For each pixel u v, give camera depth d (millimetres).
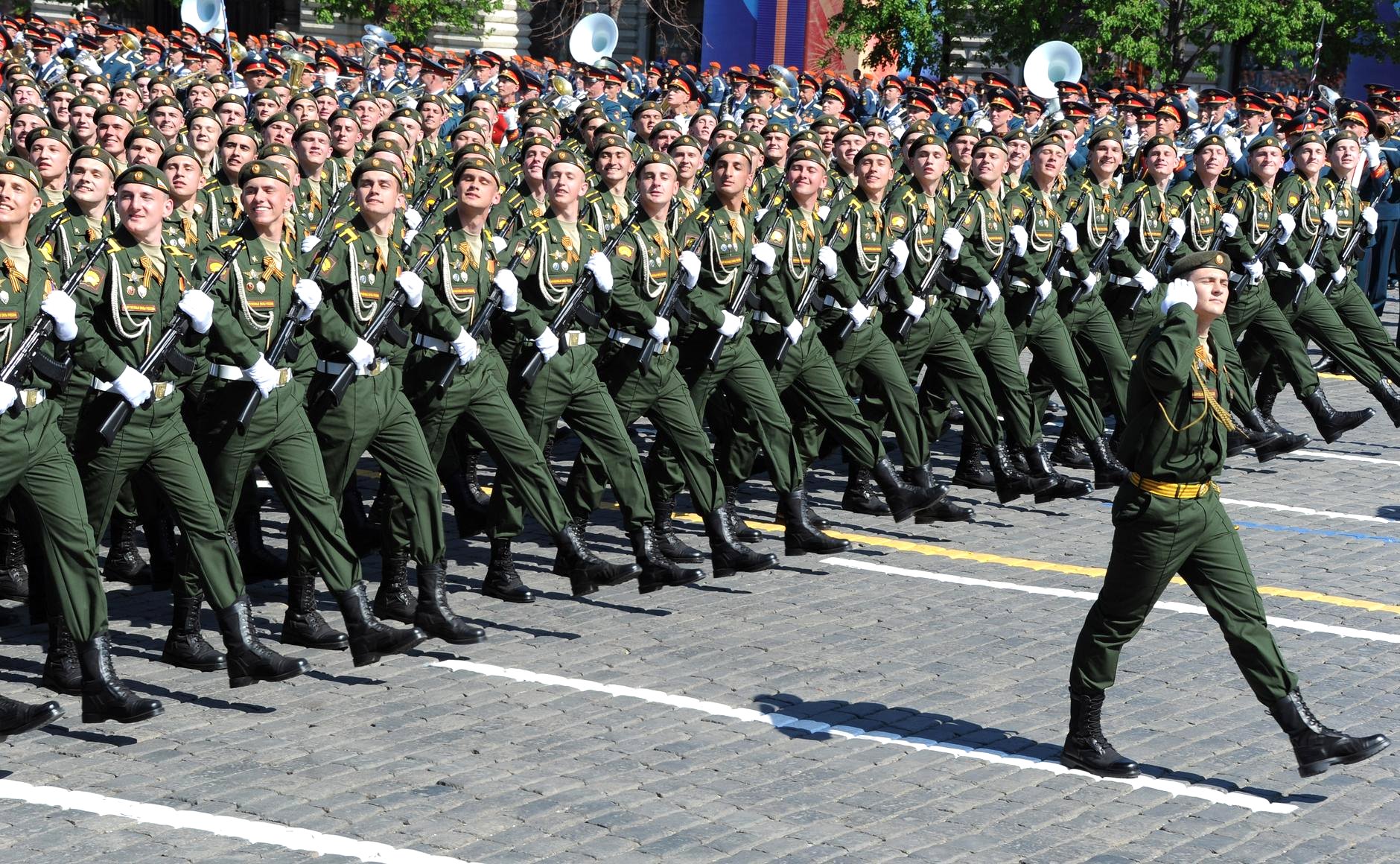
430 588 18344
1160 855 13516
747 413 21344
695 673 17609
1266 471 27984
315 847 13250
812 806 14297
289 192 17219
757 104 39312
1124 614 14828
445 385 18531
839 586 21016
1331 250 28031
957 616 19859
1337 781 15117
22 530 18172
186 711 16219
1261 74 67812
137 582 20406
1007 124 37406
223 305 16422
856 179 24969
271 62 39156
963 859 13344
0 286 14641
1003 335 24234
